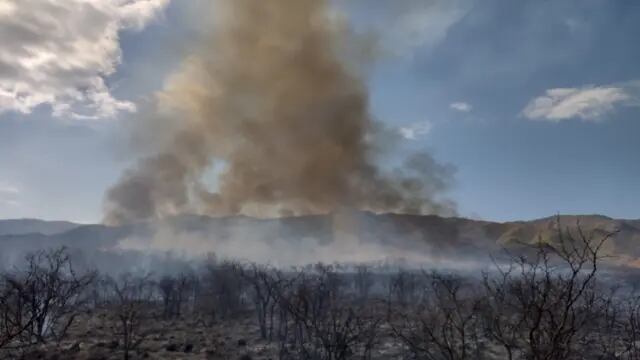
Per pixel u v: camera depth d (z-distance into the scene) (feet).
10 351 43.62
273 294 59.93
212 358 45.57
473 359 40.01
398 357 42.98
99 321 67.92
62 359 41.81
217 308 83.20
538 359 19.94
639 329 48.01
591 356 41.16
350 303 80.07
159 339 55.06
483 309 40.34
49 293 51.93
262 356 47.01
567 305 19.60
